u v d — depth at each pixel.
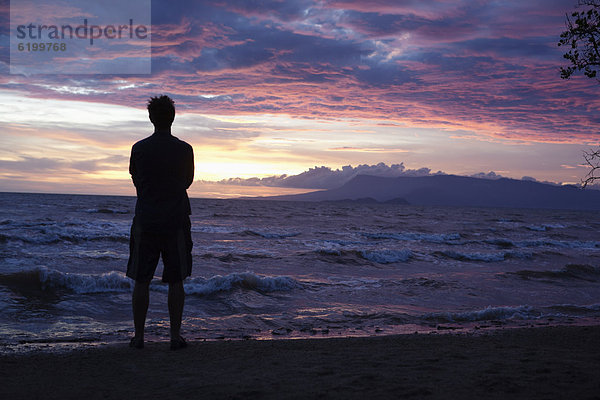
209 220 35.25
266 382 2.59
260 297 9.15
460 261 16.67
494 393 2.26
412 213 68.94
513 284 11.98
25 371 3.02
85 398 2.40
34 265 11.07
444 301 9.71
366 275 13.04
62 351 3.73
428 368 2.92
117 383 2.70
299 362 3.20
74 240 15.99
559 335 4.91
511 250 21.06
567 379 2.54
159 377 2.81
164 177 3.57
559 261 17.98
